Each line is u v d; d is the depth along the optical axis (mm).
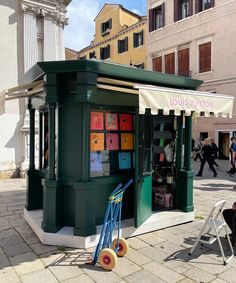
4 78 10586
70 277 3490
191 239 4672
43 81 4699
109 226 3906
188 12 20484
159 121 5586
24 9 10766
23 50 10883
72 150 4543
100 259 3709
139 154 4641
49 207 4422
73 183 4367
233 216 4422
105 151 4832
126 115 5105
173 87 5324
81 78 4195
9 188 8750
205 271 3676
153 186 6102
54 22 11609
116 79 4605
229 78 18156
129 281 3422
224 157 18703
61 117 4582
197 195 7902
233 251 4234
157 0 22609
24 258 3955
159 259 3975
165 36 22078
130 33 26266
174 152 5859
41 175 5422
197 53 19953
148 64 23750
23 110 10836
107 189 4762
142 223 4852
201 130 19609
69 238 4277
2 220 5602
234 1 17656
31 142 5719
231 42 17984
